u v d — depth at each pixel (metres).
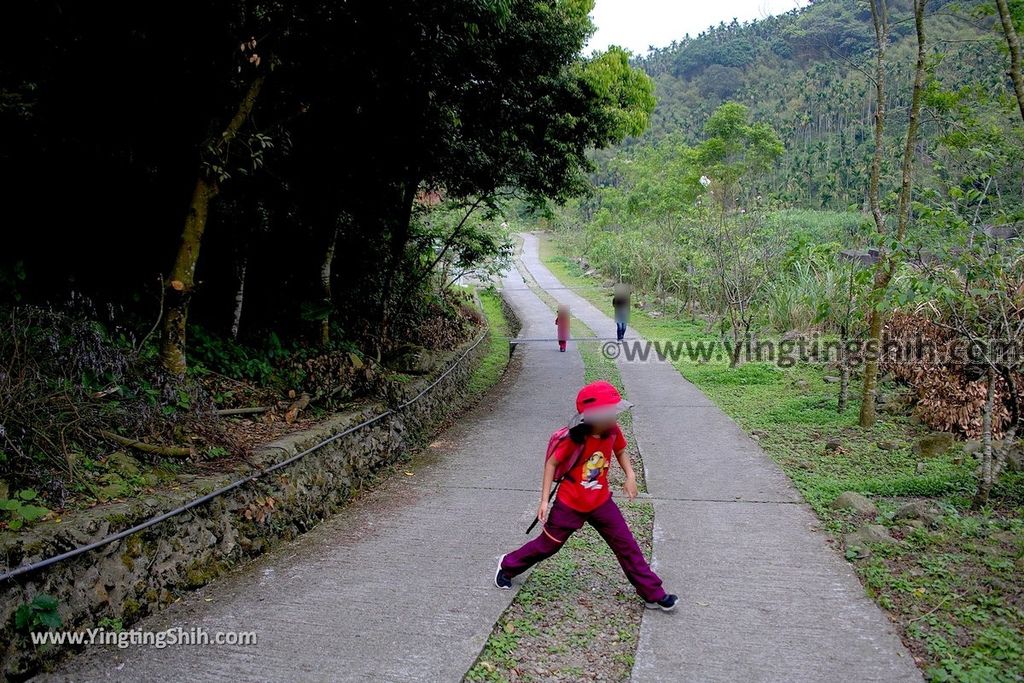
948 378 7.76
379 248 10.97
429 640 3.71
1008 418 7.14
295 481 5.50
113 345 5.08
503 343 18.73
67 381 4.48
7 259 5.33
